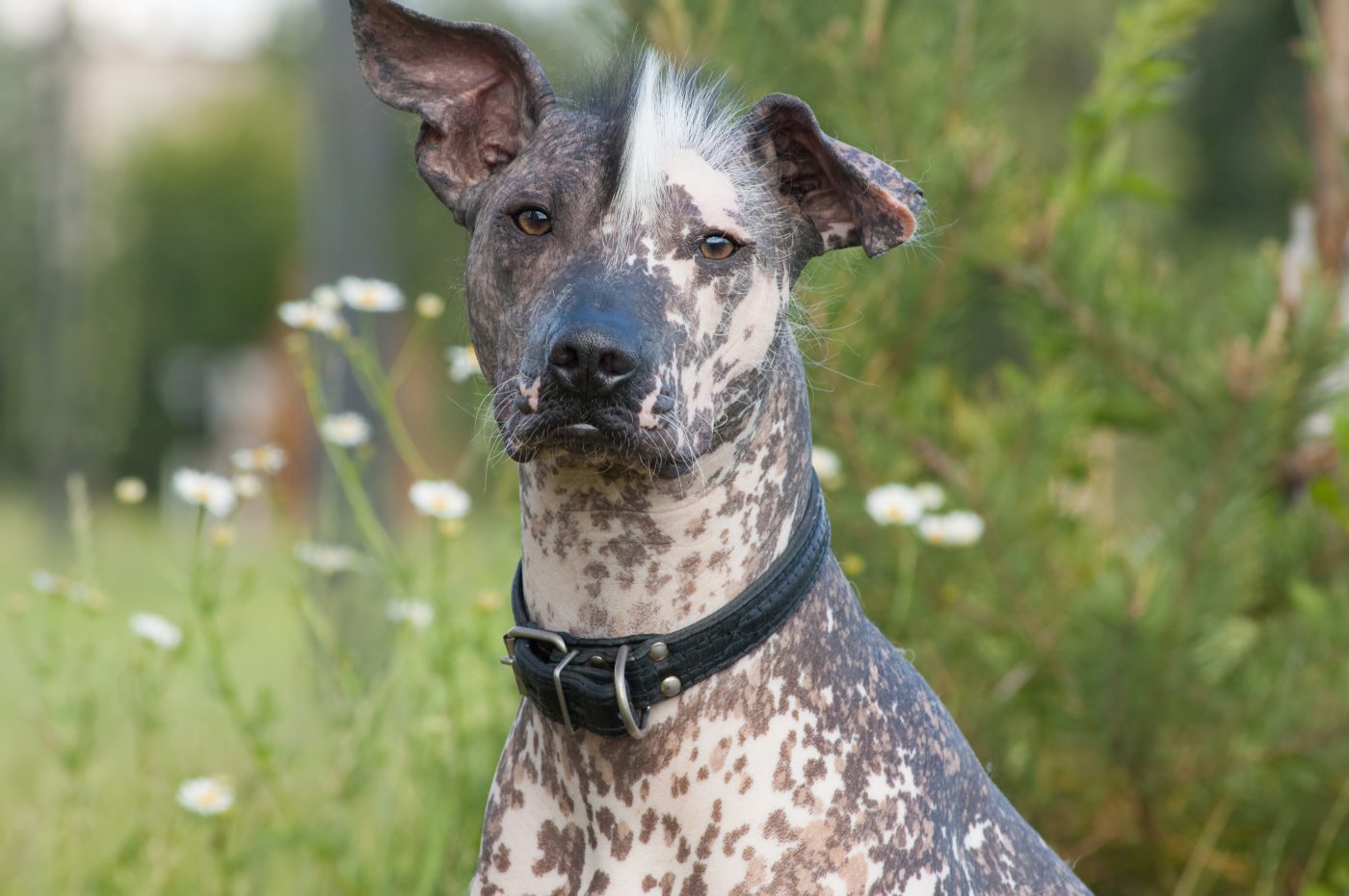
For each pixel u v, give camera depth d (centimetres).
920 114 677
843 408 640
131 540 1344
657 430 328
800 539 365
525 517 365
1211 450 630
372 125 1209
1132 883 670
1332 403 632
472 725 571
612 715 352
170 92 5244
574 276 336
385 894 528
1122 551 688
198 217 3919
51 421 2650
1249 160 2420
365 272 1210
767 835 354
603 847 362
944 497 652
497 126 376
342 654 610
